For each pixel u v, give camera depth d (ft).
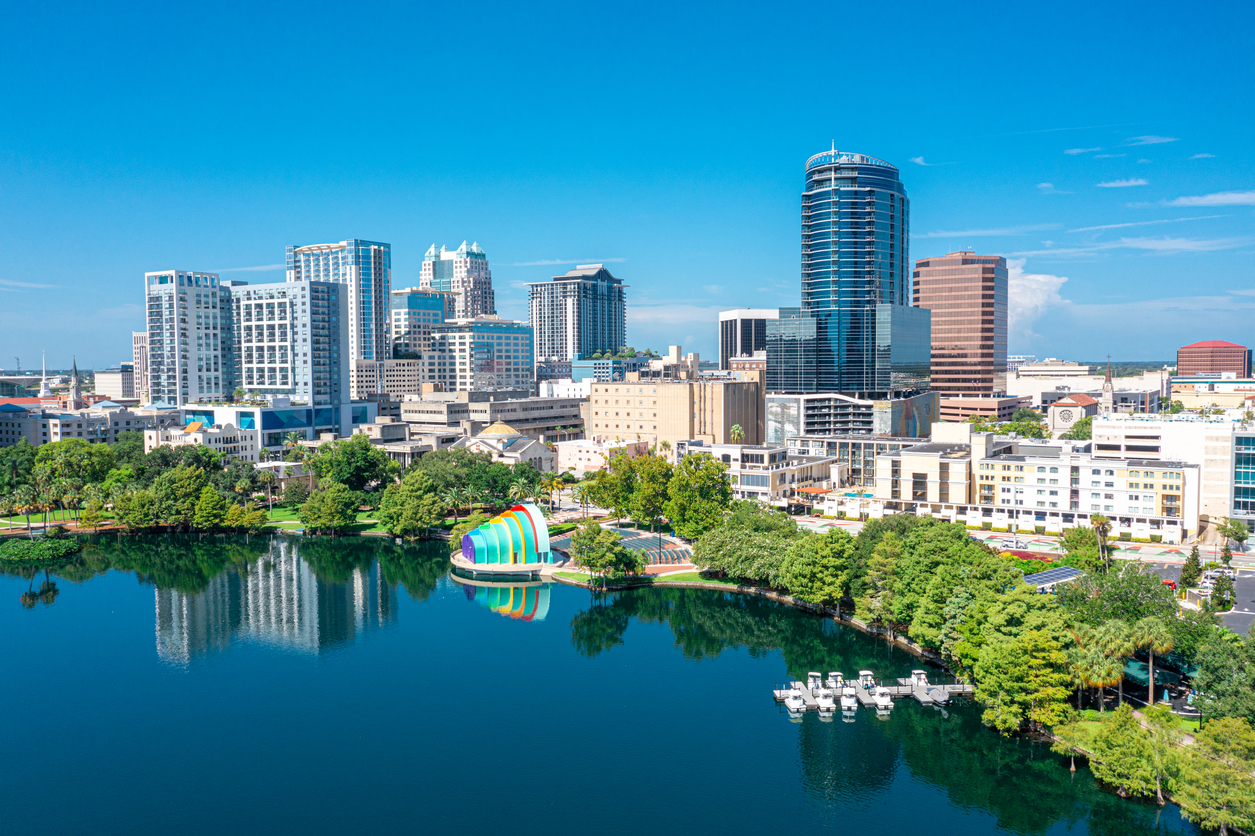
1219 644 445.78
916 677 557.33
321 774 466.29
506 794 445.78
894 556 638.12
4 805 438.40
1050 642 459.73
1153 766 397.39
